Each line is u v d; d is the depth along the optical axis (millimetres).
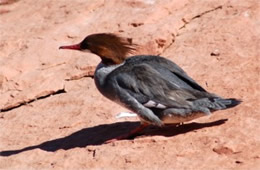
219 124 12625
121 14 17516
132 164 11734
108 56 12953
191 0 17625
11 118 14961
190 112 12312
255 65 14531
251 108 12953
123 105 12648
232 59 14938
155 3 17578
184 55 15539
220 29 16062
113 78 12625
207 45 15672
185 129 12703
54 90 15648
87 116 14195
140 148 12180
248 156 11477
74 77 15875
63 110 14672
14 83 16125
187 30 16562
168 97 12344
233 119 12695
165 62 12891
